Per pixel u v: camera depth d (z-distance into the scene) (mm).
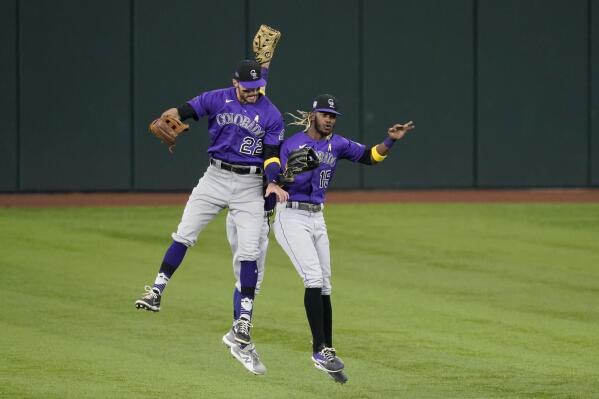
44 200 74750
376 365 36719
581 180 81625
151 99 77438
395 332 41219
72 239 60406
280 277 51500
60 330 40750
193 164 78562
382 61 79000
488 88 80312
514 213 71688
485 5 79812
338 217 69562
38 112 76500
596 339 40438
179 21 77062
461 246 59906
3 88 76062
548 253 58031
